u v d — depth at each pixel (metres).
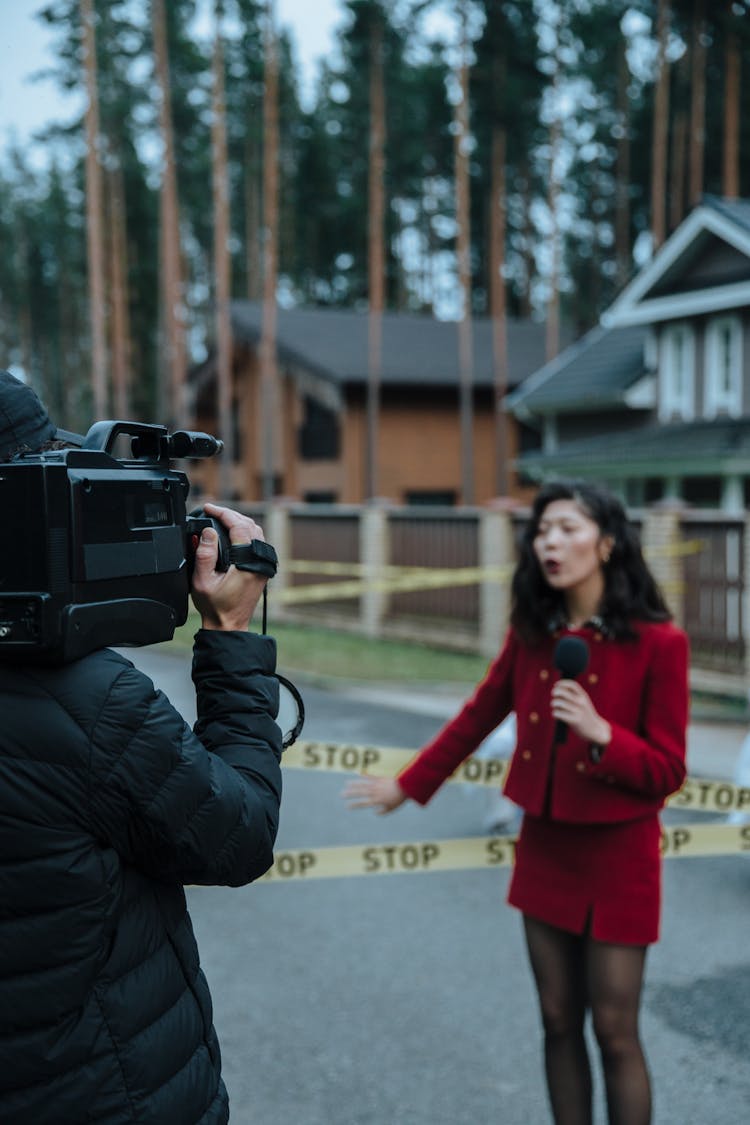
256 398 33.03
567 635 2.92
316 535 18.66
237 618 1.87
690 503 20.89
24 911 1.58
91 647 1.58
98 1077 1.59
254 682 1.83
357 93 41.84
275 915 5.44
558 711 2.75
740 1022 4.25
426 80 42.38
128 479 1.67
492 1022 4.25
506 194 45.19
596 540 2.92
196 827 1.64
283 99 45.50
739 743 9.37
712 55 32.31
